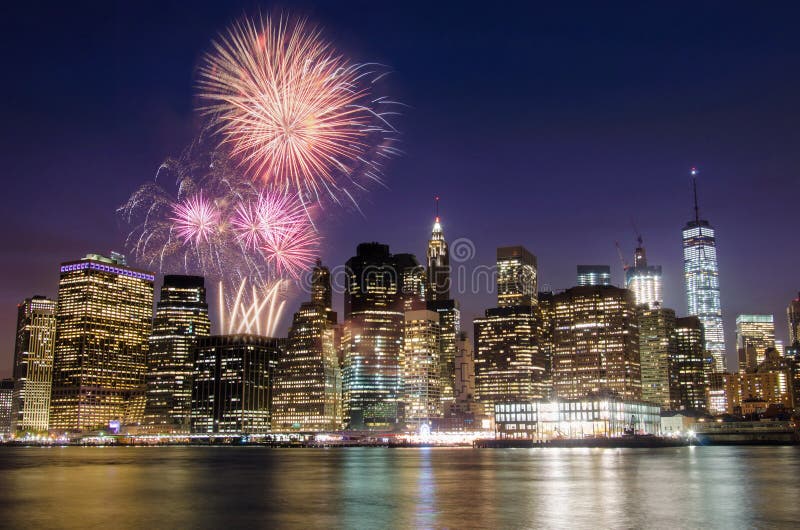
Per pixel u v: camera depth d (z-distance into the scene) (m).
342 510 112.06
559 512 107.12
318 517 104.06
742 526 93.88
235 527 95.62
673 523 96.38
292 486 157.50
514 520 99.25
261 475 198.50
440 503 120.12
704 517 101.56
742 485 150.25
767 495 130.00
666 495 130.12
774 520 98.94
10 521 102.25
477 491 140.38
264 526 96.25
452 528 92.75
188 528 95.06
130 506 119.31
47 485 163.38
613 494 132.38
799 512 106.69
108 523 99.94
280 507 116.69
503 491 139.75
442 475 188.62
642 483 156.38
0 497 135.12
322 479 179.38
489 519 100.44
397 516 104.38
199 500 128.25
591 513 105.81
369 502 122.81
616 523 96.38
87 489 152.00
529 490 141.25
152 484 166.00
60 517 106.06
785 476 176.12
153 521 101.69
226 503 122.88
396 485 157.38
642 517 101.56
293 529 93.44
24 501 127.88
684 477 173.88
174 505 120.56
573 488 144.88
